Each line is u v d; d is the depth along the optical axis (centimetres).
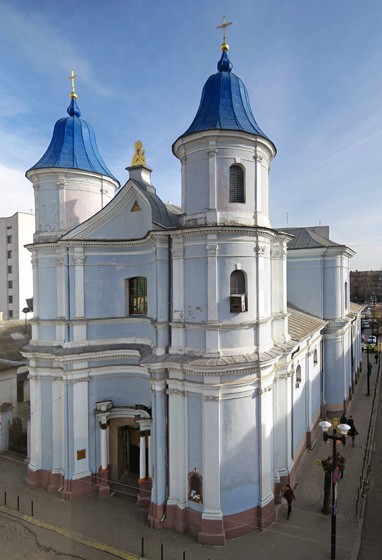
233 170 1794
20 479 2308
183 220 1838
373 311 8881
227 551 1625
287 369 2083
